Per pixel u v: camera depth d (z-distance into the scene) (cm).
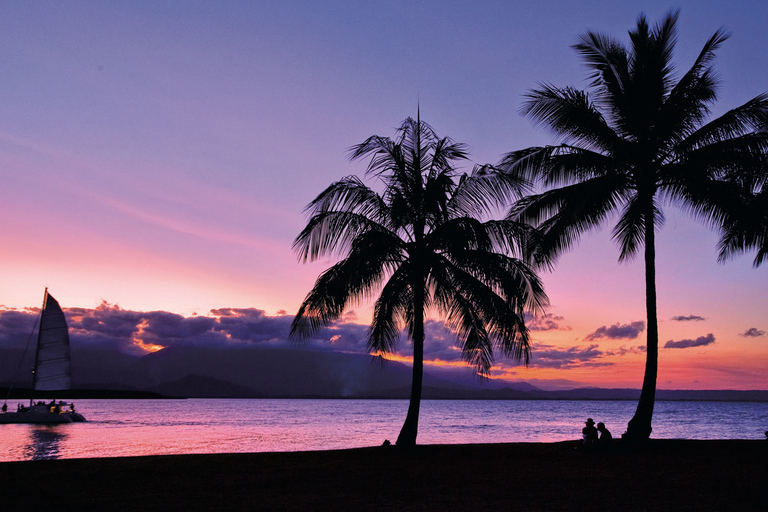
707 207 1858
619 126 1958
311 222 1697
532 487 1132
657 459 1569
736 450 1770
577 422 8344
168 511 909
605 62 1941
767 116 1720
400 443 1780
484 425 7169
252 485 1159
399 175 1761
